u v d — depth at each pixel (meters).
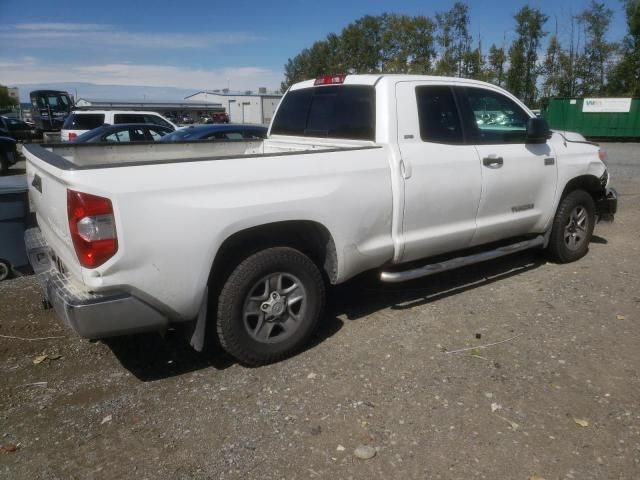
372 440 2.93
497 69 41.78
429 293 5.03
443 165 4.39
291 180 3.62
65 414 3.24
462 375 3.57
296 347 3.86
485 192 4.73
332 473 2.70
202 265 3.32
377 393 3.38
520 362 3.73
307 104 5.11
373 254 4.12
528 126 4.99
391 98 4.23
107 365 3.83
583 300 4.80
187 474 2.71
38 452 2.89
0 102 97.31
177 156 5.37
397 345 4.01
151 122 17.28
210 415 3.20
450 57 41.62
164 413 3.23
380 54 59.72
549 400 3.27
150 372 3.73
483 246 5.38
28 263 5.63
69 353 4.01
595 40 42.19
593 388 3.40
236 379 3.60
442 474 2.67
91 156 4.88
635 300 4.79
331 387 3.46
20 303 4.93
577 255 5.88
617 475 2.64
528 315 4.50
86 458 2.84
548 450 2.83
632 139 26.45
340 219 3.85
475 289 5.12
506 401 3.27
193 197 3.24
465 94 4.73
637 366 3.65
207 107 65.44
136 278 3.12
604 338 4.06
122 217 3.02
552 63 43.00
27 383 3.60
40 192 3.67
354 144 4.45
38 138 32.19
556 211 5.55
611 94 42.34
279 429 3.05
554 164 5.34
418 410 3.19
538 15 39.88
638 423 3.04
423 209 4.32
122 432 3.06
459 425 3.04
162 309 3.27
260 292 3.70
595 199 6.21
